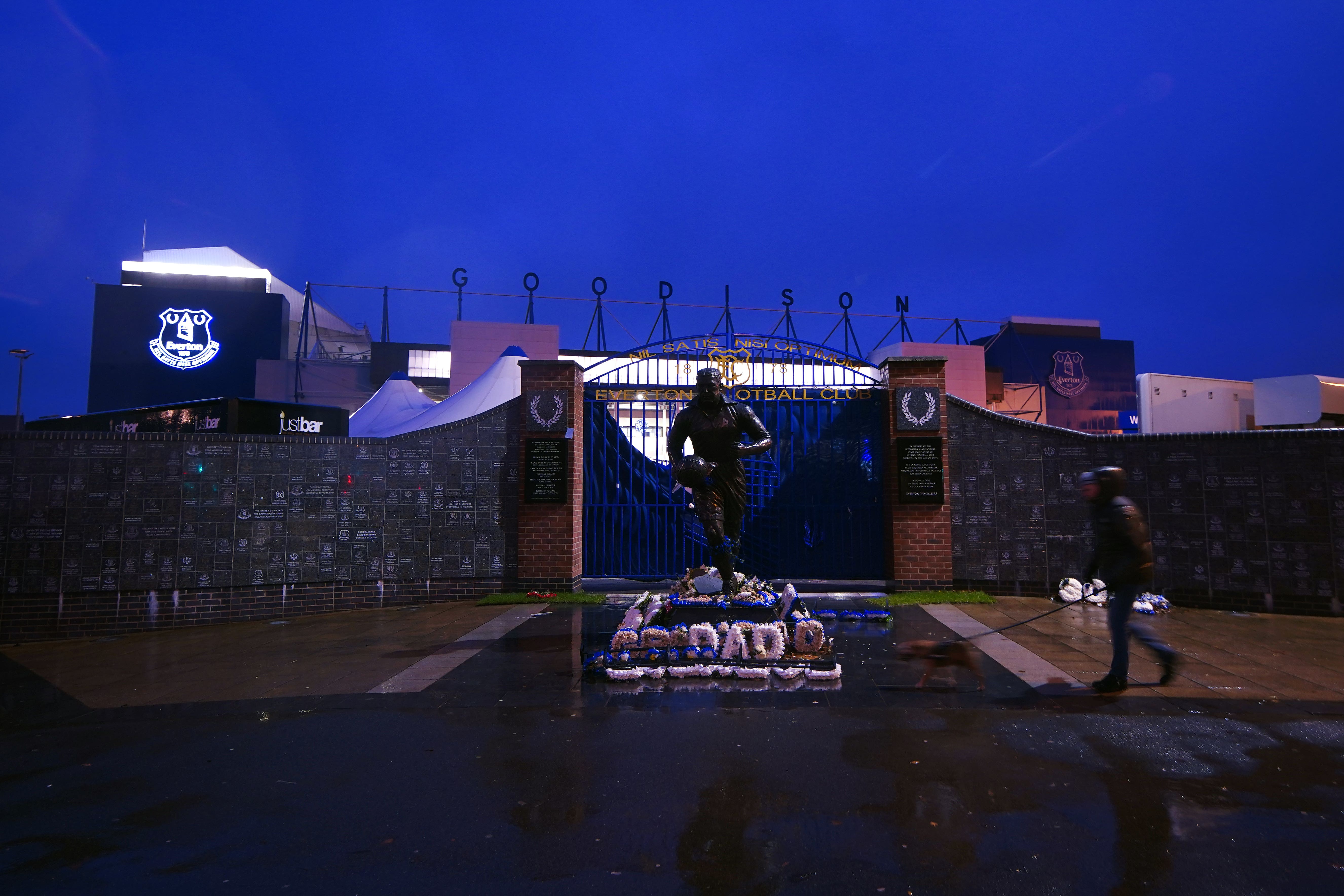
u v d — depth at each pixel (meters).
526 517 11.85
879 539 12.17
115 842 3.44
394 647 8.10
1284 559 9.84
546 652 7.63
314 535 11.13
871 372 16.11
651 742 4.75
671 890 2.95
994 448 11.55
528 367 12.06
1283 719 5.08
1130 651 7.32
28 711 5.82
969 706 5.45
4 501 9.95
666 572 12.44
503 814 3.70
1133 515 5.82
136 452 10.41
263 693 6.23
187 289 45.53
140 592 10.20
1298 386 24.20
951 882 2.98
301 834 3.50
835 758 4.41
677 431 8.95
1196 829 3.43
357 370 39.41
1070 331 54.12
